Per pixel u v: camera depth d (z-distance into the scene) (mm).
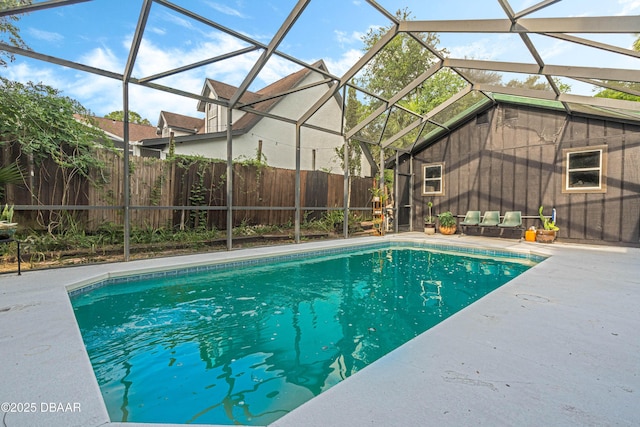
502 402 1565
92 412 1482
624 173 7109
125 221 5172
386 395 1620
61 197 5418
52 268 4480
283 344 2850
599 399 1606
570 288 3748
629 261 5445
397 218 10516
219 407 1946
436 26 5332
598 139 7445
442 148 10320
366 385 1716
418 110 11930
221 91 12820
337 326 3273
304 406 1530
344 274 5500
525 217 8570
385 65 11758
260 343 2861
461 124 9844
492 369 1890
